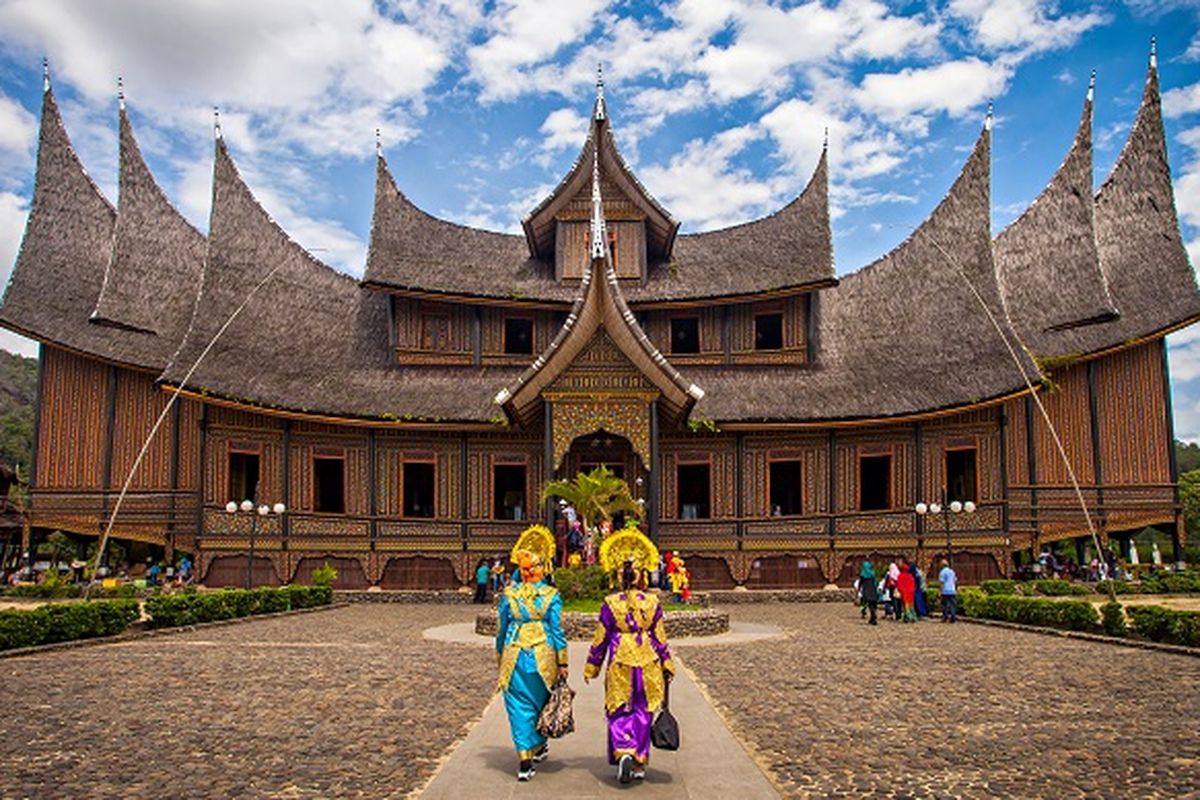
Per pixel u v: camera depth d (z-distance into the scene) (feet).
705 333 134.21
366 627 77.66
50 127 133.18
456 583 117.91
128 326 122.93
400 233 136.05
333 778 27.78
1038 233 138.72
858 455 119.44
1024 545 118.93
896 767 29.04
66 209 131.44
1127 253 136.15
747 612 97.91
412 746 32.01
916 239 136.26
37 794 26.08
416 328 130.41
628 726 26.76
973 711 38.45
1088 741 32.68
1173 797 25.82
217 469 113.09
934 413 112.57
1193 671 49.73
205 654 57.41
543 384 97.96
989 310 121.29
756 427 118.32
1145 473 125.59
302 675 48.44
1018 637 70.08
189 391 107.34
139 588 105.29
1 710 38.40
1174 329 123.85
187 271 133.69
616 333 96.58
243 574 112.47
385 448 121.08
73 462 119.85
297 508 116.88
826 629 77.46
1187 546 184.75
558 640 27.66
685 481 131.13
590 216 134.92
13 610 60.90
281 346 123.24
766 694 43.09
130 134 133.08
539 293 133.49
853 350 130.11
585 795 25.44
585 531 86.89
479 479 122.11
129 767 29.12
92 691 43.14
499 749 30.99
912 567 90.27
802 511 120.26
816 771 28.55
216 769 28.86
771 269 132.98
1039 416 124.16
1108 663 53.21
